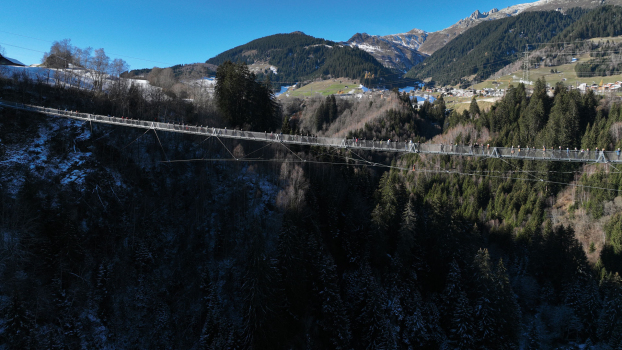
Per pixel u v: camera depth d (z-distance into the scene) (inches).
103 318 1696.6
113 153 2335.1
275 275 1786.4
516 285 2721.5
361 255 2428.6
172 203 2352.4
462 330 1979.6
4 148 1999.3
